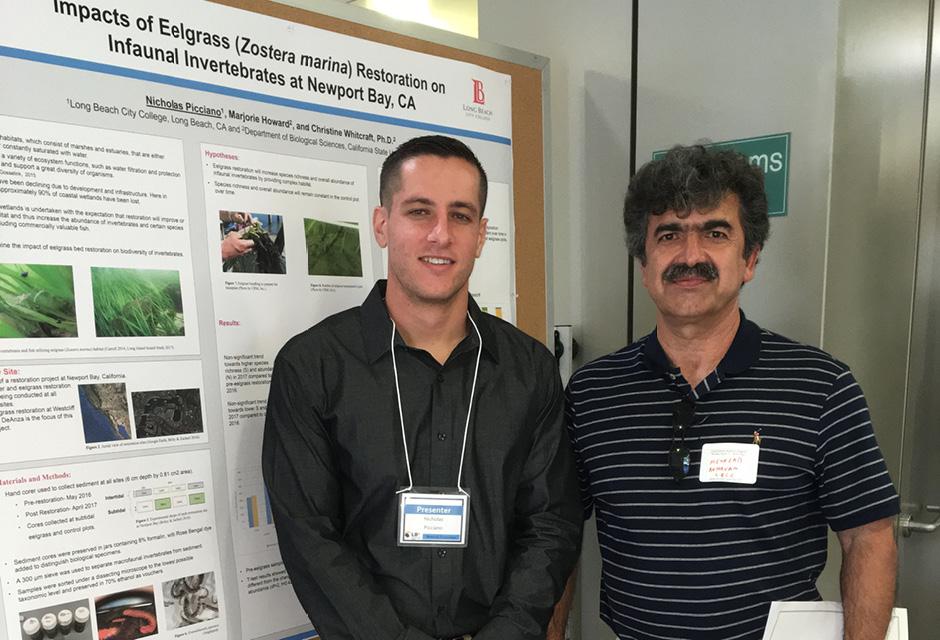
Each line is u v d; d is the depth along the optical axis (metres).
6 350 1.04
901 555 1.82
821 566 1.23
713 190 1.13
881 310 1.71
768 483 1.14
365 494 1.09
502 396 1.18
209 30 1.21
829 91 1.49
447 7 2.63
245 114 1.26
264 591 1.29
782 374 1.18
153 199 1.17
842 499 1.13
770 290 1.60
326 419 1.10
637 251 1.27
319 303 1.36
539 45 2.09
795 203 1.55
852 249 1.59
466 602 1.13
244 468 1.27
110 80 1.12
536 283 1.76
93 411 1.11
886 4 1.61
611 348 2.01
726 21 1.65
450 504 1.09
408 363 1.15
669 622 1.20
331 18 1.36
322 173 1.36
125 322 1.14
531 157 1.73
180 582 1.19
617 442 1.26
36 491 1.07
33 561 1.06
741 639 1.17
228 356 1.25
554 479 1.20
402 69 1.47
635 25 1.86
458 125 1.57
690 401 1.21
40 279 1.07
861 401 1.14
